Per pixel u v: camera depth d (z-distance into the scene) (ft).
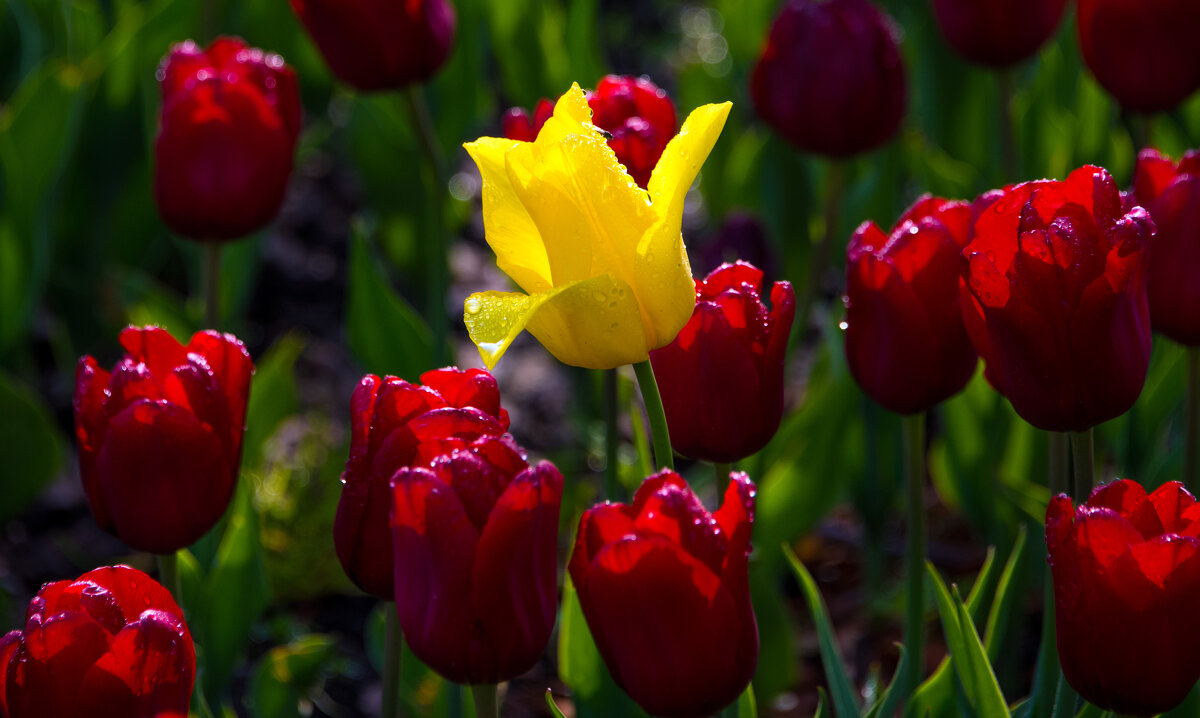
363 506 3.57
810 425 4.64
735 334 3.70
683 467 6.17
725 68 7.93
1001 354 3.61
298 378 7.41
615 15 13.47
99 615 3.51
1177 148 5.49
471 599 3.43
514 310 3.47
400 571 3.46
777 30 4.81
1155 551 3.44
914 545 3.98
